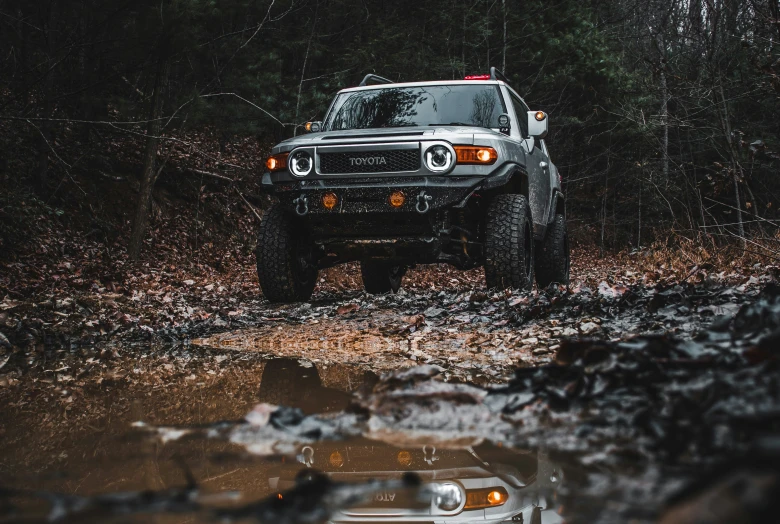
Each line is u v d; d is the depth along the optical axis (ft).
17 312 16.69
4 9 30.53
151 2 30.04
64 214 36.50
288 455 5.03
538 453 4.63
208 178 45.85
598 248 72.43
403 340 13.26
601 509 3.38
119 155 42.70
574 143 73.56
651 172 61.82
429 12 63.57
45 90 33.17
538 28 64.23
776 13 22.91
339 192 17.54
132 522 3.50
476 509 3.86
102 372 10.93
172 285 29.55
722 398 4.21
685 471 3.72
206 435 5.76
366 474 4.51
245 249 43.60
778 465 2.46
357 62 54.49
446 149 17.06
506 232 18.08
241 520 3.54
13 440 6.09
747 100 43.65
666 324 11.44
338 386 8.69
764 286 13.19
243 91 40.63
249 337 14.79
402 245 18.03
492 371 9.57
